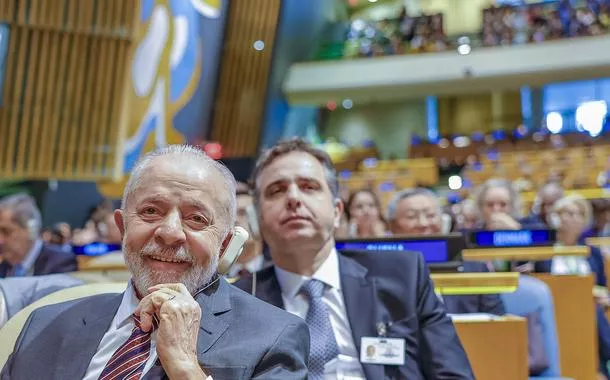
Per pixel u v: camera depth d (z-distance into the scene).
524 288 2.48
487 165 13.96
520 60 14.83
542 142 15.55
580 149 14.34
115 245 3.79
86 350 1.31
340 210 2.04
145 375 1.21
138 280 1.29
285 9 15.40
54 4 9.80
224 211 1.34
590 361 2.82
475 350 2.04
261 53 15.16
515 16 15.43
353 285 1.94
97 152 10.13
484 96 18.56
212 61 14.18
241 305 1.35
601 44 14.44
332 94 15.98
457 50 15.37
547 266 3.67
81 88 10.03
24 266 3.75
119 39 10.18
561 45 14.70
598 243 4.85
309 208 1.89
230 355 1.23
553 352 2.41
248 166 15.20
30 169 9.77
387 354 1.84
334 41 18.30
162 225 1.27
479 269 2.56
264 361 1.24
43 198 11.84
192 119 13.52
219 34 14.37
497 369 2.03
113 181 10.19
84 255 3.80
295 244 1.90
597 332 3.12
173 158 1.33
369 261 2.01
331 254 1.99
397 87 15.62
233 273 2.78
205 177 1.32
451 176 15.38
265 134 15.52
